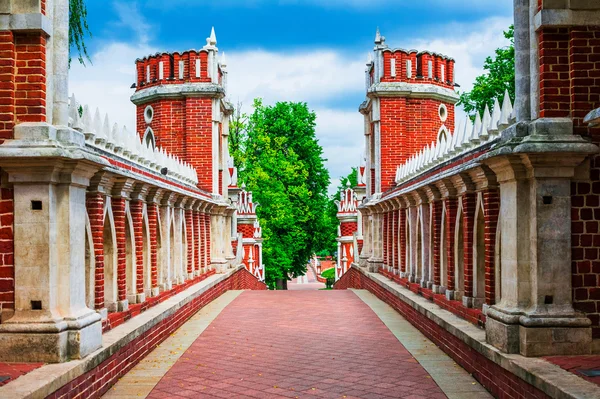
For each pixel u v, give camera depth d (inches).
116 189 438.9
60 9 328.5
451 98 957.8
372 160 1031.6
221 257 979.9
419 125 933.2
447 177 461.4
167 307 522.6
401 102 927.0
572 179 313.7
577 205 313.0
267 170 1685.5
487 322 341.4
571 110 317.7
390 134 926.4
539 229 311.1
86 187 343.9
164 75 928.9
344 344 482.6
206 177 921.5
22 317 302.5
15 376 268.1
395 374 378.6
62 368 283.4
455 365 399.9
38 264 304.5
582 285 311.1
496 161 327.0
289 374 381.7
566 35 320.2
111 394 332.5
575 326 303.3
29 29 309.6
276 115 1828.2
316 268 3208.7
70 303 311.7
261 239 1565.0
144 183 491.2
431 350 453.1
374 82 948.6
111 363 348.5
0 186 307.7
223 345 481.1
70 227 313.6
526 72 335.3
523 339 304.8
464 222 450.6
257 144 1750.7
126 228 479.2
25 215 305.0
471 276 443.2
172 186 594.9
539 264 310.5
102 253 388.2
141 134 960.9
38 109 311.1
